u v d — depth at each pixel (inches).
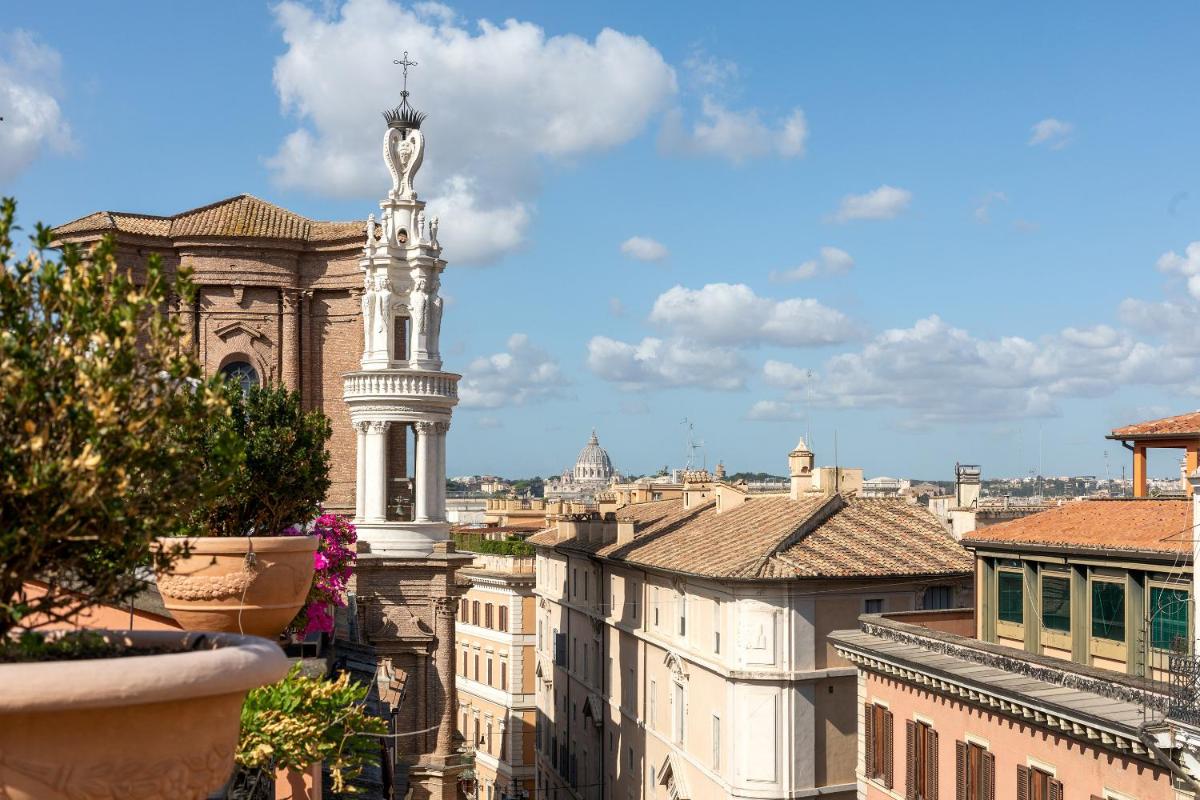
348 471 2103.8
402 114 1895.9
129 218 2054.6
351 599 1801.2
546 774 3390.7
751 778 1871.3
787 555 1918.1
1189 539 1119.0
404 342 2038.6
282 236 2057.1
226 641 268.2
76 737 212.2
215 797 394.0
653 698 2396.7
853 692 1911.9
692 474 3193.9
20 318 240.5
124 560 252.8
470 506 7549.2
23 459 230.1
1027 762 1168.2
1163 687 1020.5
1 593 240.2
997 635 1407.5
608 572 2758.4
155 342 250.1
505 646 3661.4
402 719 1782.7
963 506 2226.9
